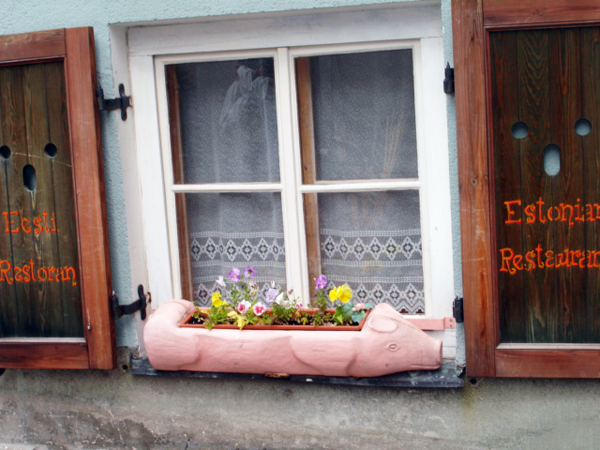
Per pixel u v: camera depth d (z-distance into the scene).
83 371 3.64
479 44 2.91
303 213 3.44
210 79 3.51
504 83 2.95
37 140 3.39
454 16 2.92
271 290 3.28
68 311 3.48
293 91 3.37
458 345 3.20
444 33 3.03
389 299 3.42
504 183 3.00
